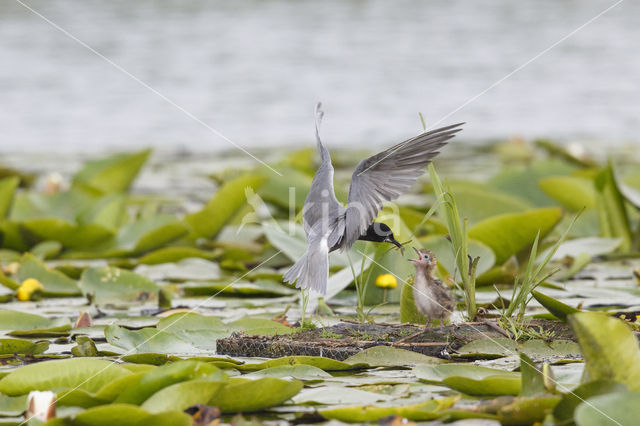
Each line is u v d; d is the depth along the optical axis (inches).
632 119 1218.0
